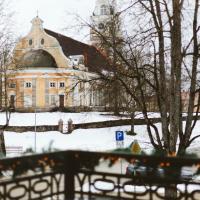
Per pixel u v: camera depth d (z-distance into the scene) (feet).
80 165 25.98
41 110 240.73
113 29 53.83
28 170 23.68
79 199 25.85
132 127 158.20
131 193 24.80
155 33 49.80
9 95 236.84
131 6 50.72
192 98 51.37
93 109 201.16
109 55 55.98
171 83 49.80
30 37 254.68
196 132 179.22
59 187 25.68
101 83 56.44
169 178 23.57
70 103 237.45
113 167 25.32
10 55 116.88
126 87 53.31
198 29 49.67
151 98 65.57
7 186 24.17
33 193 24.12
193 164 22.53
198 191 23.41
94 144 154.20
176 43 48.57
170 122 50.03
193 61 50.60
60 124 171.94
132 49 52.54
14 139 158.81
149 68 58.29
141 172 24.88
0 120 191.83
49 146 25.62
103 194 25.46
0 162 22.16
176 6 47.37
